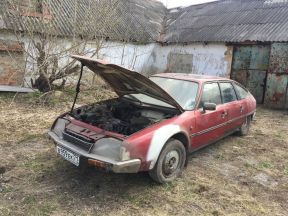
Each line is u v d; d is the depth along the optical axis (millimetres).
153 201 3891
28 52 9062
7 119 6852
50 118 7188
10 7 9477
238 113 6137
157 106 4836
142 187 4199
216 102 5402
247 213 3816
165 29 16797
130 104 5109
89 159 3678
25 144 5488
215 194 4211
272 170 5207
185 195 4105
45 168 4551
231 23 14109
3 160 4734
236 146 6312
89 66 4625
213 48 13812
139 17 16547
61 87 9734
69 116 4543
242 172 5031
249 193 4332
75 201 3738
